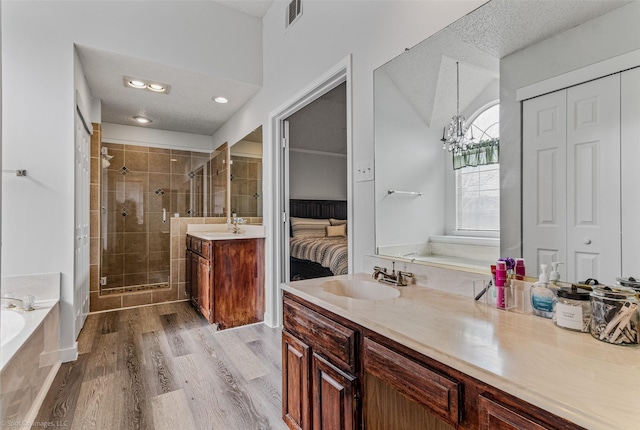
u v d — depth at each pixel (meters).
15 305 2.06
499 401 0.66
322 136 4.67
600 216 0.96
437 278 1.41
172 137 4.71
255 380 2.03
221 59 3.00
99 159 3.50
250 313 3.12
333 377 1.18
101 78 2.98
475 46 1.30
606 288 0.89
